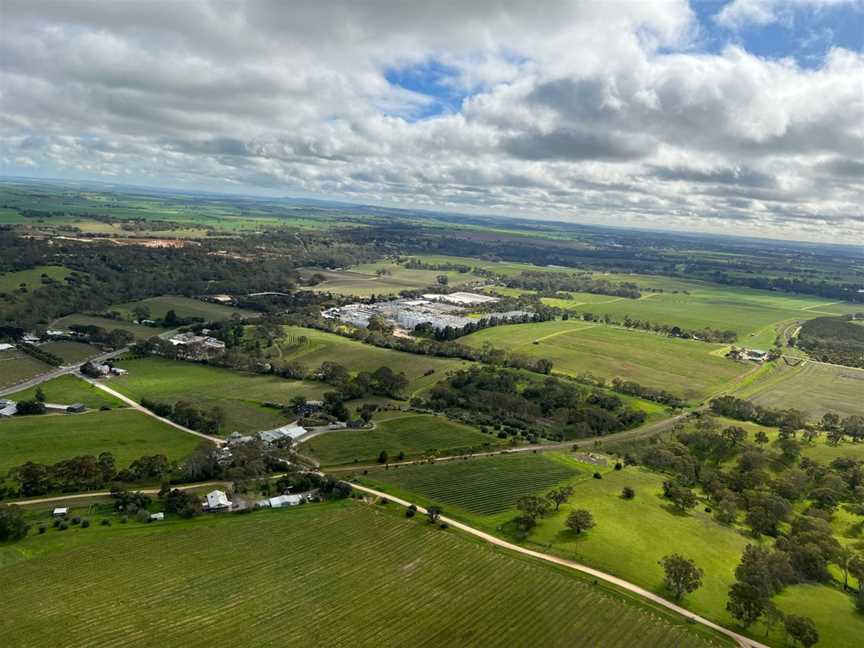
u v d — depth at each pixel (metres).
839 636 121.31
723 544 157.00
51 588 119.31
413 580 130.88
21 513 143.50
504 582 131.88
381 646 109.38
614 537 154.62
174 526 147.38
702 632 120.06
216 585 124.38
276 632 111.19
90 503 154.50
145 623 111.00
